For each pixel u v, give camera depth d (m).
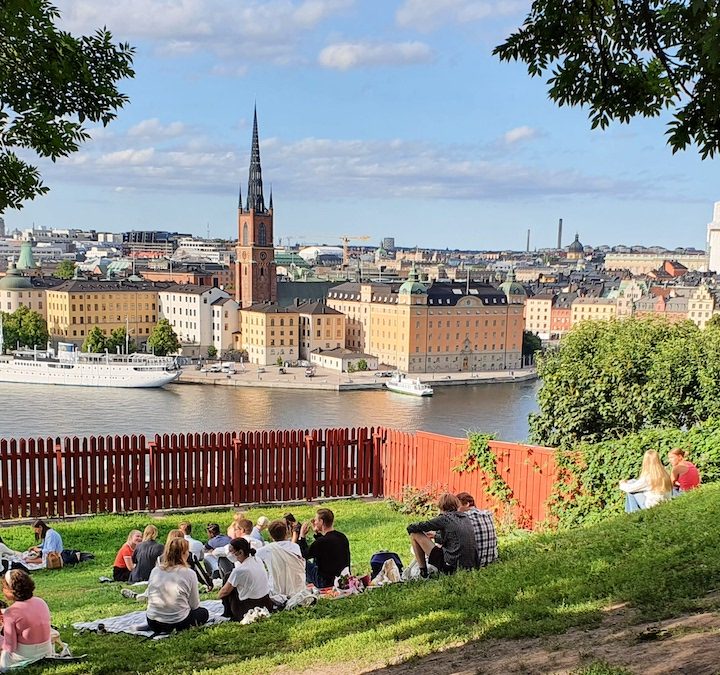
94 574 26.67
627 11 13.76
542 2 14.38
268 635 16.31
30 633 15.70
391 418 156.75
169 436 37.19
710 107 13.03
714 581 14.58
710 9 10.91
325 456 39.44
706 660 10.62
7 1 12.96
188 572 18.03
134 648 16.52
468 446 35.72
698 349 41.66
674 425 41.34
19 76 15.95
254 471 38.50
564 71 14.78
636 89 14.63
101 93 16.42
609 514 30.11
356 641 14.87
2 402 160.38
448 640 13.92
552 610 14.49
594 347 45.19
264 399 177.88
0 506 35.53
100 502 36.72
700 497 22.06
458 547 19.20
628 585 15.09
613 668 10.87
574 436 44.41
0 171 16.17
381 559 21.64
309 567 21.02
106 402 164.00
